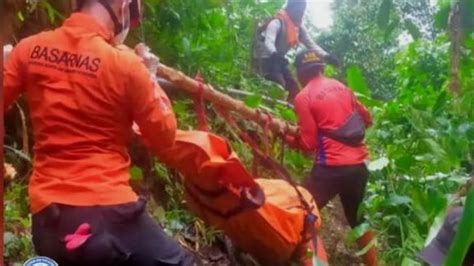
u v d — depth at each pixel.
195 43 5.83
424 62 6.66
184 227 4.57
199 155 3.75
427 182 4.97
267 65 6.96
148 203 4.46
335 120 4.79
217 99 4.32
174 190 4.75
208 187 3.92
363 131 4.90
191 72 5.71
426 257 2.51
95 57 2.57
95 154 2.55
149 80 2.62
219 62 6.00
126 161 2.65
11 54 2.67
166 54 5.66
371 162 5.14
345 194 4.93
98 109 2.56
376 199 5.21
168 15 5.59
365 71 7.64
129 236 2.55
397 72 7.07
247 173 3.86
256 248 4.25
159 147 2.70
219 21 6.08
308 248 4.36
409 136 5.59
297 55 4.89
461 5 1.24
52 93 2.57
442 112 5.29
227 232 4.20
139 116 2.61
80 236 2.46
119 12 2.69
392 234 5.41
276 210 4.13
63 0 4.48
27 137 4.26
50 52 2.61
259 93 6.00
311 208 4.35
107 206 2.51
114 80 2.56
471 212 1.07
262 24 7.07
